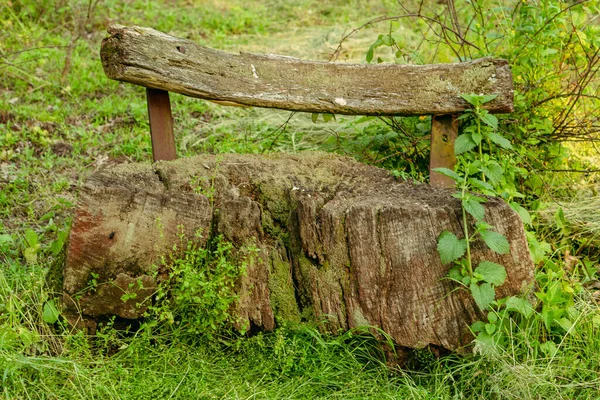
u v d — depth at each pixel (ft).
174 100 19.19
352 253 10.04
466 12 17.37
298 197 10.45
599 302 11.35
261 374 10.01
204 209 10.13
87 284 10.08
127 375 9.61
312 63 11.87
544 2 13.17
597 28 13.56
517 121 13.25
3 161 15.93
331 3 30.40
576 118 14.23
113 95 19.52
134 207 9.99
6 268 12.01
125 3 27.04
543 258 10.98
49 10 24.98
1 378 9.20
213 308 10.18
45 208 14.39
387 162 14.32
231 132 17.38
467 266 9.78
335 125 17.37
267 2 30.60
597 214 13.20
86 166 16.20
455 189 10.74
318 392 9.78
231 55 11.73
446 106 11.46
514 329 10.19
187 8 28.53
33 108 18.29
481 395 9.57
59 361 9.38
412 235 9.91
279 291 10.36
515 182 13.61
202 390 9.42
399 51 14.46
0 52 18.88
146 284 10.04
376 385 9.81
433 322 10.02
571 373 9.78
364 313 10.12
